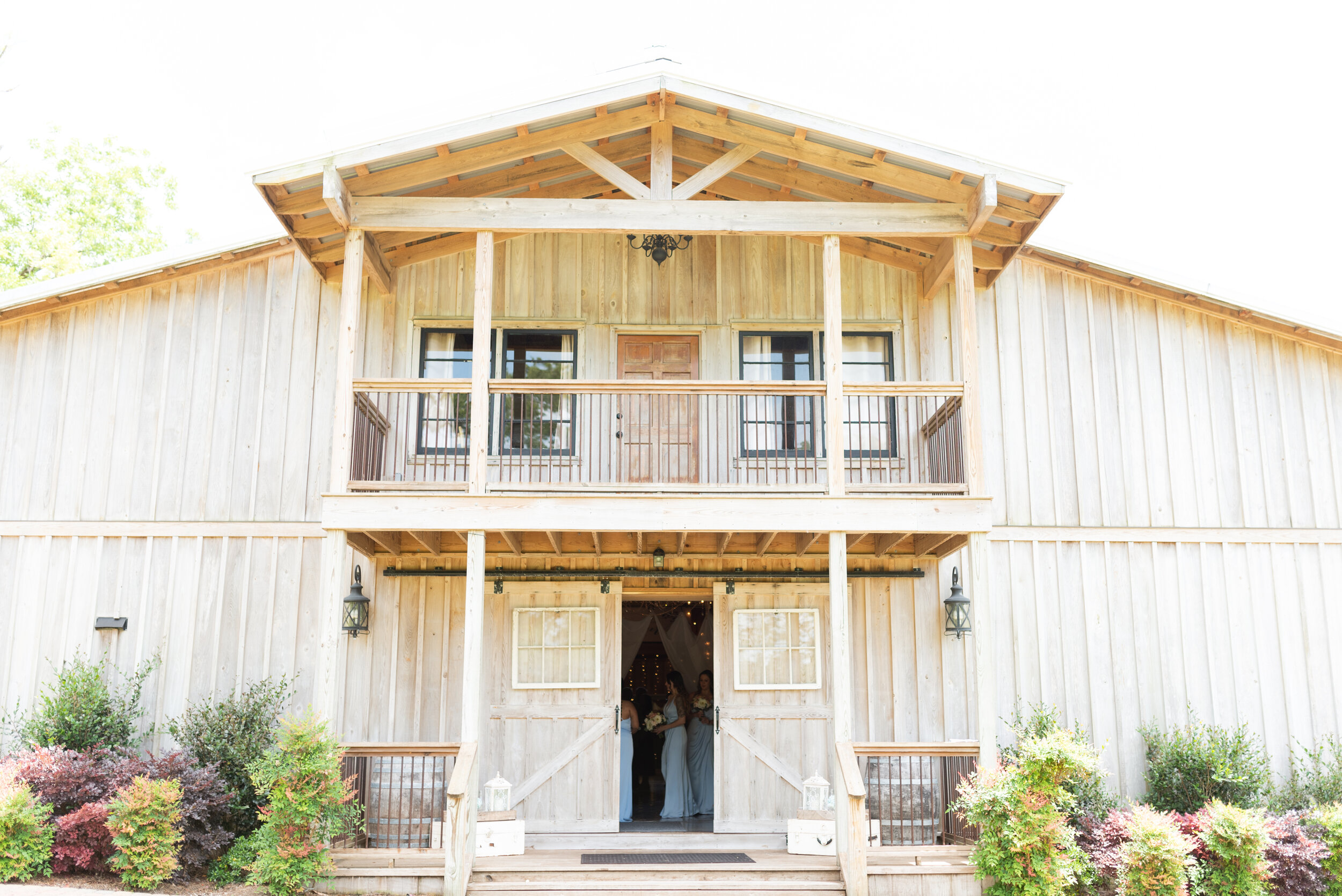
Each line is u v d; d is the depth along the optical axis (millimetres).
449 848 7055
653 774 11773
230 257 9875
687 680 12141
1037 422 9961
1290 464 10031
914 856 7480
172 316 9836
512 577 9508
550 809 9188
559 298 10055
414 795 8789
